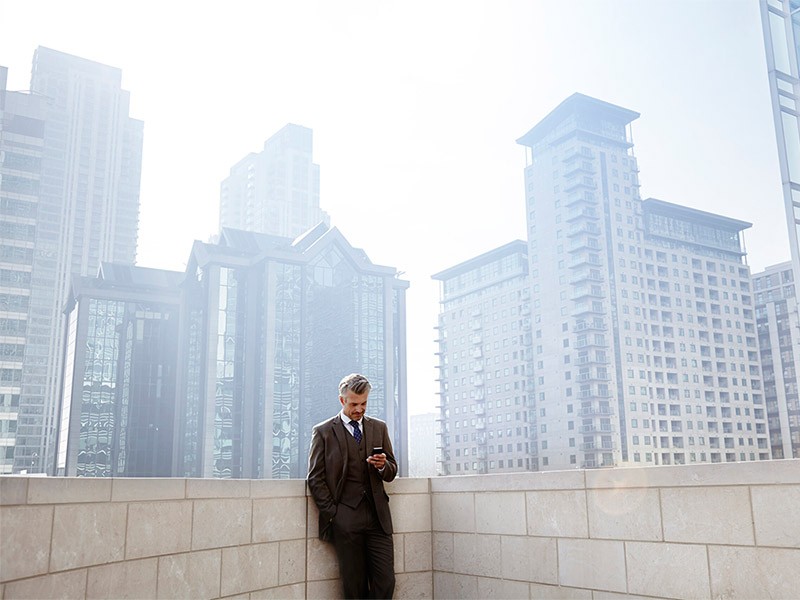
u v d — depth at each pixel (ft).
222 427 354.13
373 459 18.51
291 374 364.58
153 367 376.07
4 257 388.37
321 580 18.88
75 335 370.32
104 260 456.45
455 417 535.60
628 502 16.96
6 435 372.99
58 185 454.40
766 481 14.67
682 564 15.85
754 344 509.76
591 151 491.72
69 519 12.66
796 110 198.70
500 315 523.29
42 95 430.20
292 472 353.51
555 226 495.00
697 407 474.90
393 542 20.39
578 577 17.76
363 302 395.14
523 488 19.25
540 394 482.28
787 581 14.19
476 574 20.16
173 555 15.08
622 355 463.42
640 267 486.79
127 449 358.43
